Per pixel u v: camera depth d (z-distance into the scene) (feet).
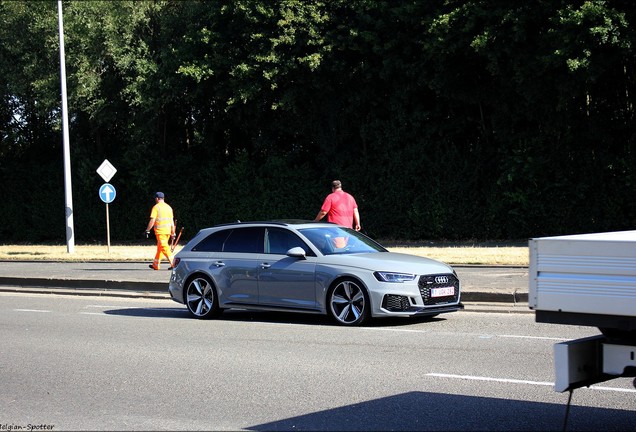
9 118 145.38
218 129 128.36
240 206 124.06
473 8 94.48
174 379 29.19
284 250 43.83
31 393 27.50
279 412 24.25
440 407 24.43
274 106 112.06
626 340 19.10
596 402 24.64
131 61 122.72
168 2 128.77
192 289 46.50
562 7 88.79
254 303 44.09
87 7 127.54
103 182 136.87
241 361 32.32
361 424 22.74
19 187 145.38
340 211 57.11
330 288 41.65
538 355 32.24
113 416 24.13
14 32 133.28
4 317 47.55
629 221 97.86
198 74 114.52
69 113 134.21
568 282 18.99
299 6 111.24
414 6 103.24
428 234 110.11
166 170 130.11
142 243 130.82
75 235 140.15
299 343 36.35
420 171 110.22
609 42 84.33
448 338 36.68
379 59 110.32
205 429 22.52
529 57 92.48
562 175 100.37
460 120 109.50
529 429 21.99
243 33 114.42
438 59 101.65
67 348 36.37
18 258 95.25
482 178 107.65
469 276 56.65
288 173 120.47
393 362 31.42
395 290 40.09
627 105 98.63
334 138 117.19
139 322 44.62
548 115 98.99
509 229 104.58
